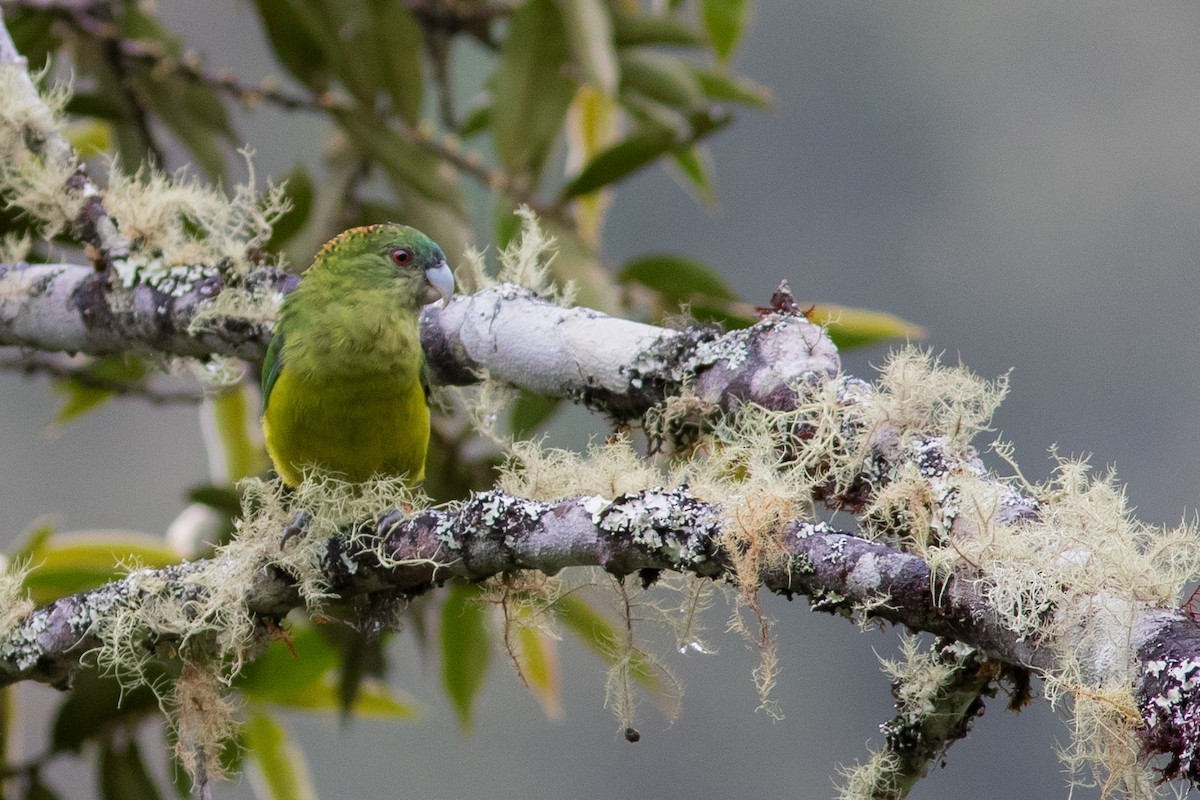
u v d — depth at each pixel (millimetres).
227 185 10148
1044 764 25422
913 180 25953
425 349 7289
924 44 26469
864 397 5691
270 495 6102
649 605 5457
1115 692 4254
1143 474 23750
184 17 22203
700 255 26203
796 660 23719
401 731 24156
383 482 6113
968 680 5137
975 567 4660
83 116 9875
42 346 7637
